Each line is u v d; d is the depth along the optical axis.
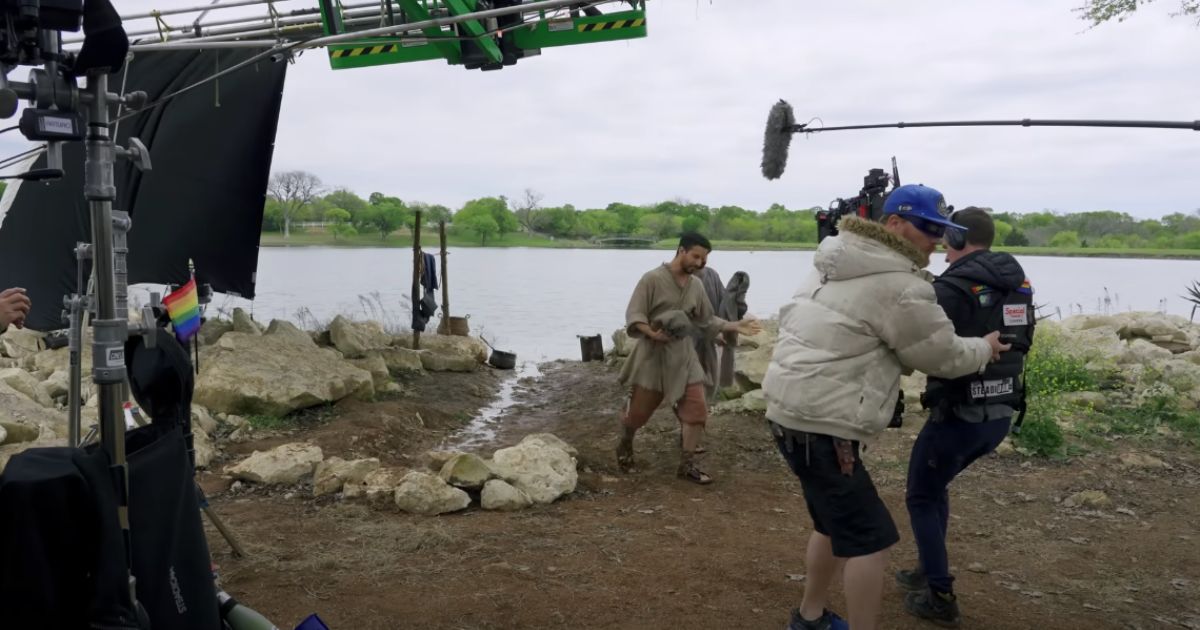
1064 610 4.29
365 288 23.47
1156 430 7.64
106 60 2.38
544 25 7.05
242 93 9.90
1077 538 5.27
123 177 10.02
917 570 4.44
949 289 3.96
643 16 6.85
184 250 10.50
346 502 5.68
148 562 2.41
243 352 8.62
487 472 5.84
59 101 2.40
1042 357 9.08
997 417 3.95
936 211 3.55
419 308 12.51
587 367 13.27
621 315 21.11
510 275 31.45
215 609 2.66
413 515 5.45
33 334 10.37
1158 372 8.98
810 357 3.40
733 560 4.81
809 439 3.39
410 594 4.24
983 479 6.38
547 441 6.95
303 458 6.28
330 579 4.42
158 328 2.71
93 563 2.19
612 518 5.54
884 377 3.40
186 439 2.73
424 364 12.19
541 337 17.50
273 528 5.17
